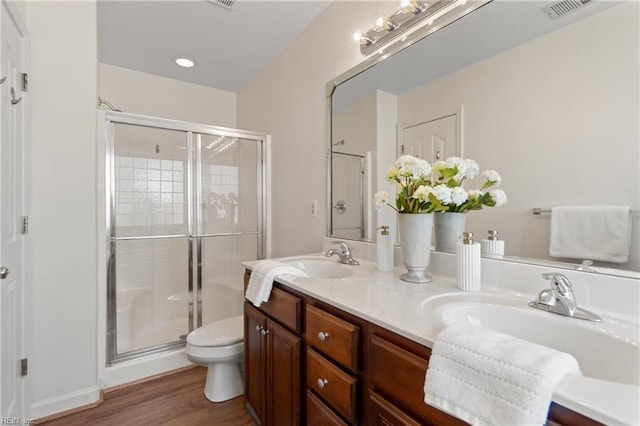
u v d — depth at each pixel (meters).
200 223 2.54
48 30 1.63
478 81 1.21
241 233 2.72
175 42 2.39
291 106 2.39
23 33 1.48
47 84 1.62
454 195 1.15
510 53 1.11
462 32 1.26
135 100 2.87
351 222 1.84
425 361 0.71
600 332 0.75
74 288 1.71
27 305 1.53
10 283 1.32
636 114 0.83
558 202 0.99
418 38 1.43
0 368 1.21
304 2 1.95
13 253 1.35
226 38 2.34
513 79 1.10
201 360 1.71
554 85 0.99
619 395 0.49
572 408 0.48
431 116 1.38
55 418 1.62
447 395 0.60
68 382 1.69
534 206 1.05
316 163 2.12
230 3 1.95
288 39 2.36
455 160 1.20
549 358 0.54
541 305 0.91
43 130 1.61
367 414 0.88
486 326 0.92
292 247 2.39
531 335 0.86
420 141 1.43
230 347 1.74
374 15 1.58
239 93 3.32
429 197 1.15
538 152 1.03
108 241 2.03
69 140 1.69
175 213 2.45
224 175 2.65
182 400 1.79
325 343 1.03
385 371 0.81
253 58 2.65
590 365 0.75
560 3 0.98
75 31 1.70
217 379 1.80
